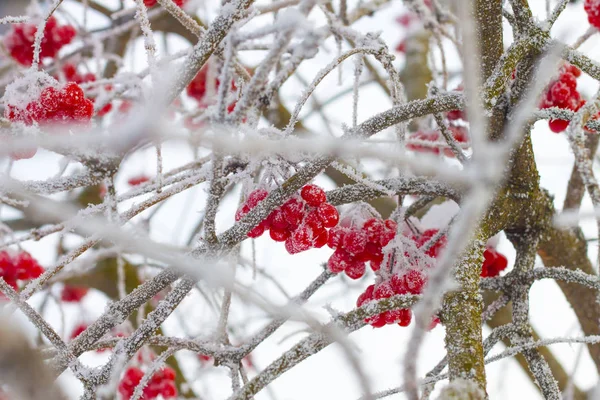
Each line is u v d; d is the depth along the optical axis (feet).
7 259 3.12
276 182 2.54
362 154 2.19
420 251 2.63
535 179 2.71
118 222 2.42
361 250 2.62
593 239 2.98
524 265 2.71
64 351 2.50
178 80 2.43
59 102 2.44
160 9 3.34
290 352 2.43
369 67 4.14
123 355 2.49
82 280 3.77
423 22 3.12
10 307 2.51
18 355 2.13
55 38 3.15
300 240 2.52
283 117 3.74
